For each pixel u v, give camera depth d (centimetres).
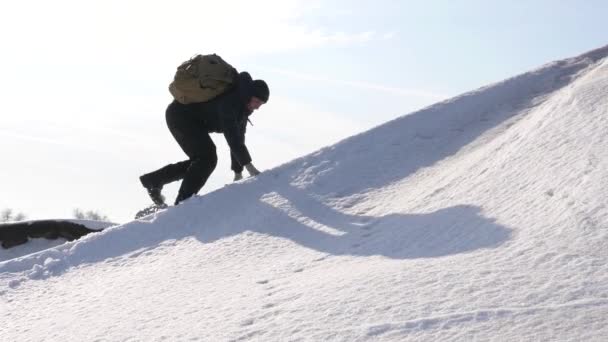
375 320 250
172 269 462
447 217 401
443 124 627
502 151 490
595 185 341
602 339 203
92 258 530
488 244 328
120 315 368
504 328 221
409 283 283
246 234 505
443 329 230
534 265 275
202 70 564
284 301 311
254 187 584
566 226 312
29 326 384
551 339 208
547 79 664
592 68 652
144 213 617
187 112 586
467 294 256
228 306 333
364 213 486
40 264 530
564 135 442
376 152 596
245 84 571
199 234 534
